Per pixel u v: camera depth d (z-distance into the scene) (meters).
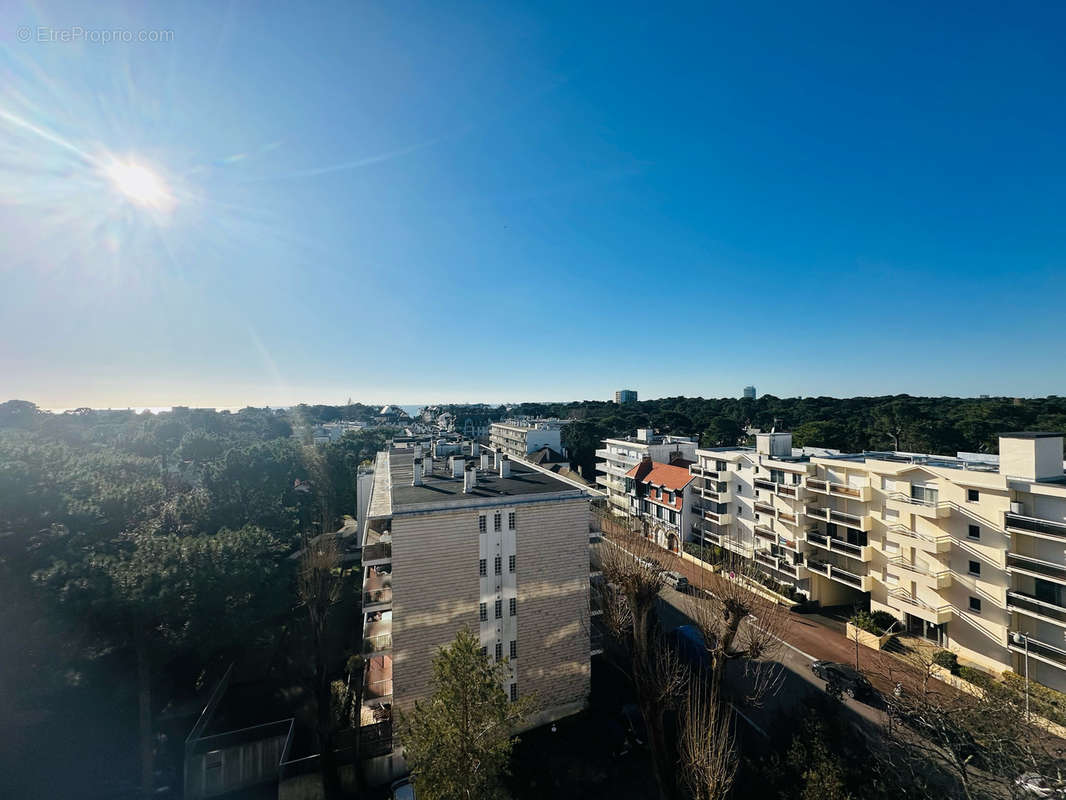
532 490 30.17
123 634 25.14
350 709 28.92
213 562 28.17
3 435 39.81
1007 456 27.83
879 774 17.09
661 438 74.38
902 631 33.94
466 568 25.72
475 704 18.33
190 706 29.36
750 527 47.66
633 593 24.05
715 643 24.02
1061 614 24.45
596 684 30.88
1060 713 21.53
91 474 33.75
